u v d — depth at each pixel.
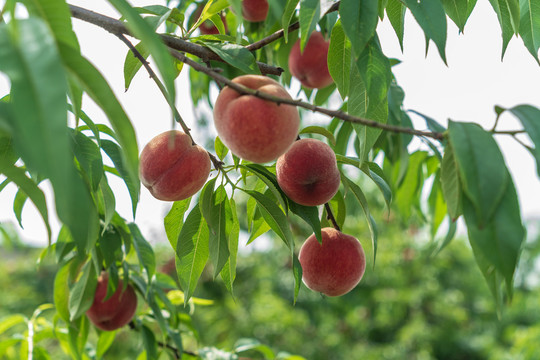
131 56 1.56
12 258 8.60
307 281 1.53
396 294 6.92
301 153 1.32
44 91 0.56
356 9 1.14
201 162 1.35
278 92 1.09
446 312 7.16
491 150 0.83
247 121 1.06
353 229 6.76
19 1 0.81
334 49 1.50
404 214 2.39
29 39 0.60
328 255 1.49
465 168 0.82
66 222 0.54
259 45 1.48
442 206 2.28
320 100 2.28
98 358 2.05
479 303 7.74
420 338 6.96
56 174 0.53
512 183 0.85
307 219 1.38
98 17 1.20
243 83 1.13
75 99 1.07
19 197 1.62
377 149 2.12
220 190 1.42
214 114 1.15
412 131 0.88
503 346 7.10
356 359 6.68
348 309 7.04
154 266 1.85
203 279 7.50
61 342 2.11
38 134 0.54
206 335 6.70
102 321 1.92
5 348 2.03
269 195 1.54
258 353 6.35
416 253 6.98
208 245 1.47
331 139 1.39
